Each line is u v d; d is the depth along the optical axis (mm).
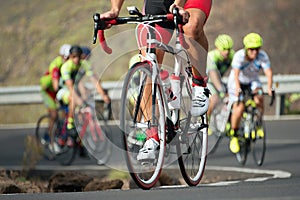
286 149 21438
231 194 8297
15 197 8945
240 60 19516
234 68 19578
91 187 13633
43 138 22938
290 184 9406
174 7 9367
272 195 8070
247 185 9930
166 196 8258
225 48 21156
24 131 28578
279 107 30328
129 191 9188
